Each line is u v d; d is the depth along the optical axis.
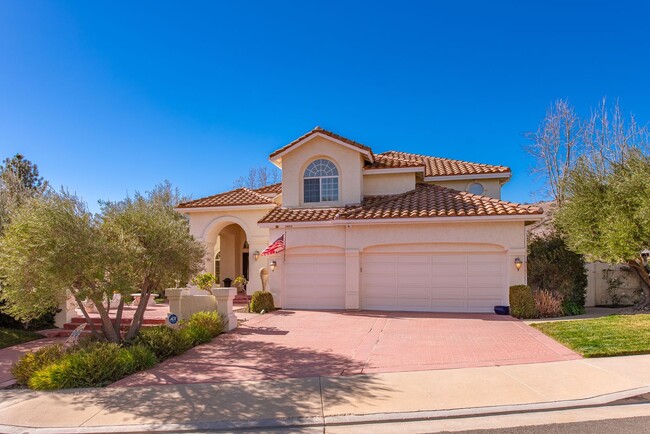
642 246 15.32
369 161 21.81
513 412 6.90
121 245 10.88
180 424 6.69
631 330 11.91
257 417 6.85
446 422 6.63
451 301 17.89
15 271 9.84
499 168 23.41
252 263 23.17
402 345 11.62
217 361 10.44
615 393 7.45
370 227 18.56
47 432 6.58
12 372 9.83
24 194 17.89
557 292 17.30
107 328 11.23
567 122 30.84
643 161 15.67
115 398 7.95
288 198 21.19
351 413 6.90
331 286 19.14
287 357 10.66
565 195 17.97
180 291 15.03
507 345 11.27
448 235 17.84
